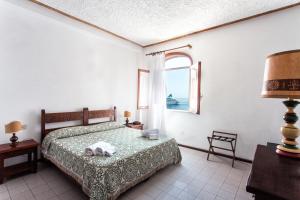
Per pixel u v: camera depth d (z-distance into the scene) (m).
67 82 3.28
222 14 2.96
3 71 2.49
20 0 2.56
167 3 2.64
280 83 1.15
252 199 2.04
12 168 2.44
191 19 3.16
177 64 4.46
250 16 3.02
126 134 3.17
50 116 2.98
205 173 2.69
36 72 2.84
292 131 1.29
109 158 1.97
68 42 3.27
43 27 2.90
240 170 2.81
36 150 2.55
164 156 2.65
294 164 1.09
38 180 2.35
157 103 4.51
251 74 3.11
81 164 1.95
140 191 2.17
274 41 2.88
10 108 2.58
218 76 3.50
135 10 2.88
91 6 2.80
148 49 4.84
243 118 3.21
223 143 3.44
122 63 4.41
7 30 2.51
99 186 1.69
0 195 1.99
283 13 2.78
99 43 3.84
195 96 3.75
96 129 3.29
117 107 4.34
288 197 0.71
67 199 1.95
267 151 1.39
